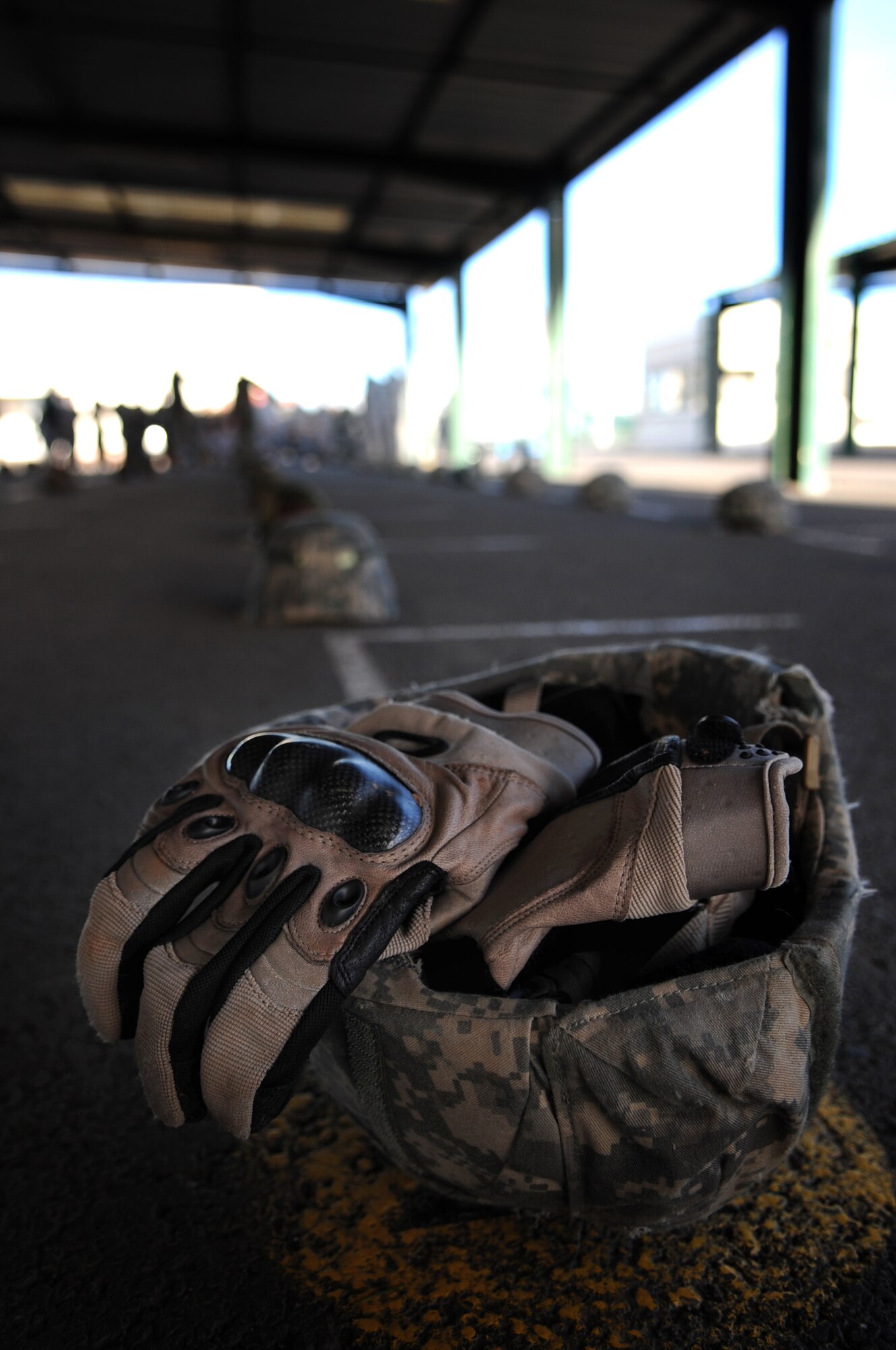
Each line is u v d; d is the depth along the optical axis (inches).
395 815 11.8
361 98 171.6
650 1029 10.5
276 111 179.9
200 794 12.7
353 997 11.3
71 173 231.5
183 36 148.6
